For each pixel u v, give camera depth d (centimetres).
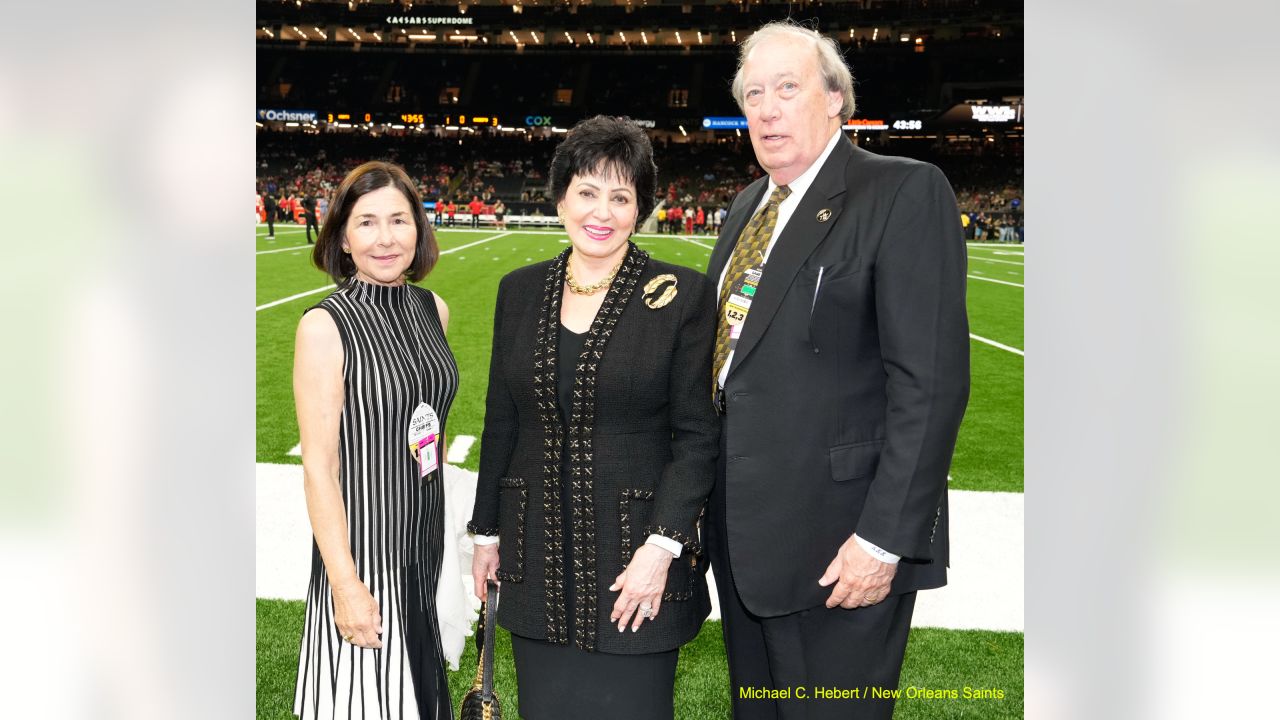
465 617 211
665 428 179
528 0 4459
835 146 192
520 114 4138
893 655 196
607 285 177
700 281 177
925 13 4088
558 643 179
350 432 177
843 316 182
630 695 179
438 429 191
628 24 4366
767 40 189
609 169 168
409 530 185
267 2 4238
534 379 177
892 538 174
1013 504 470
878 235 178
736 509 187
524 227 2938
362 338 175
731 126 3984
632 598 171
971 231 2927
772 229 195
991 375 824
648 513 176
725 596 213
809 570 188
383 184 177
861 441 186
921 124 3934
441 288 1277
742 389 187
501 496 191
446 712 198
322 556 176
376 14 4334
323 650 186
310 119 4084
